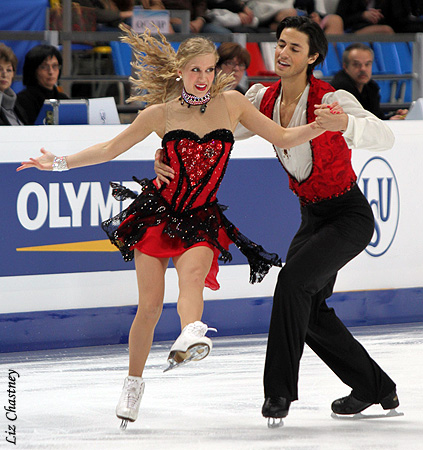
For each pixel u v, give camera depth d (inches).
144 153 676.1
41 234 645.9
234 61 866.1
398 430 428.8
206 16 1019.9
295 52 436.1
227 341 684.7
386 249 752.3
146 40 452.1
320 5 1079.6
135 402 429.7
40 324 648.4
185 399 499.2
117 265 672.4
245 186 703.7
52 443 400.5
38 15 968.9
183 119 424.5
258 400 497.0
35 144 640.4
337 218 445.1
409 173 755.4
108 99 714.2
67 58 930.7
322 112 407.8
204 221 430.0
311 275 424.5
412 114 811.4
